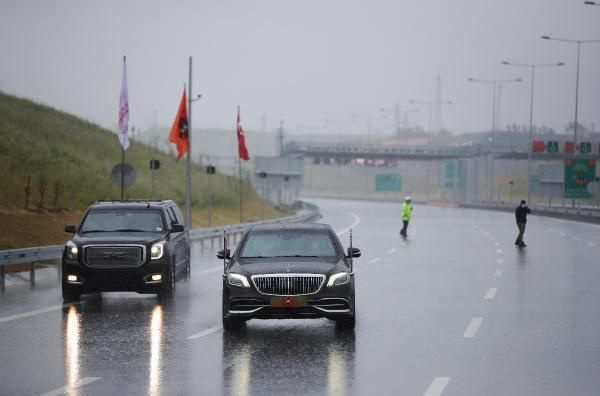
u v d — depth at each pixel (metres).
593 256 83.94
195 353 32.41
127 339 35.72
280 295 36.12
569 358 31.36
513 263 75.69
